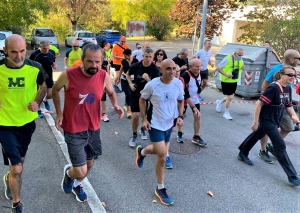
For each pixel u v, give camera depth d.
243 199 3.95
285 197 4.05
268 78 5.11
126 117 7.21
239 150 5.55
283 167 4.38
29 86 3.18
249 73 9.21
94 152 3.49
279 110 4.41
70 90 3.11
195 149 5.50
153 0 36.50
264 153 5.19
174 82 3.78
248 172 4.71
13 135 3.17
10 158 3.07
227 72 7.20
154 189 4.05
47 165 4.52
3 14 19.02
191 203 3.79
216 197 3.96
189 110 8.12
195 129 5.62
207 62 8.49
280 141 4.36
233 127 6.88
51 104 7.86
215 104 8.83
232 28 30.92
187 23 15.07
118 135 6.04
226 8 14.79
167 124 3.74
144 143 5.65
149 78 5.12
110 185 4.10
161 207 3.66
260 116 4.52
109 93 3.47
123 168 4.61
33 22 21.45
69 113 3.19
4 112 3.12
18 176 3.16
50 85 6.73
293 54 4.66
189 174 4.55
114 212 3.52
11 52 2.96
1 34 15.73
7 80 3.07
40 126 6.18
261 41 13.80
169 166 4.68
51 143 5.35
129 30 25.02
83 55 3.00
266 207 3.80
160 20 37.19
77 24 33.53
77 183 3.58
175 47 29.00
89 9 32.16
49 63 6.58
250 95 9.42
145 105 3.79
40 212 3.40
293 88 8.28
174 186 4.17
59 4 29.86
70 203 3.60
